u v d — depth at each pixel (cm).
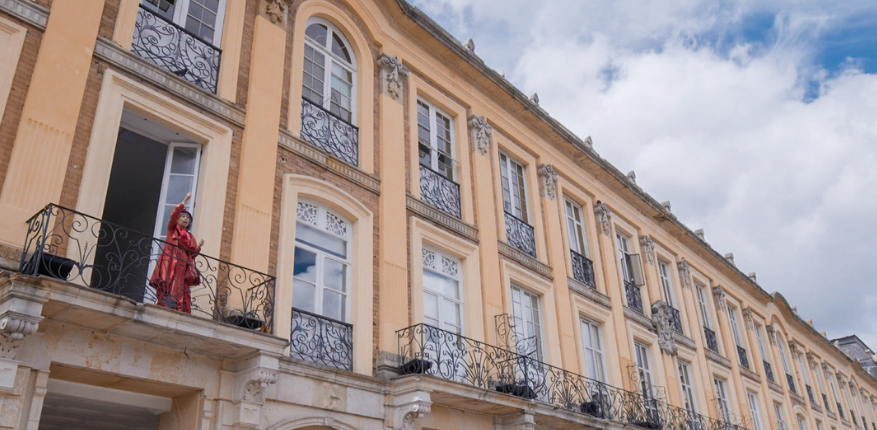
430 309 1286
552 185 1777
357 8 1391
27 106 834
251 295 930
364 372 1090
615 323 1788
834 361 3672
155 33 1016
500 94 1694
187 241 870
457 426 1188
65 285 711
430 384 1073
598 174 2011
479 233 1454
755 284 2809
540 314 1575
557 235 1712
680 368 2083
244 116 1082
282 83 1163
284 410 948
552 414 1298
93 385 848
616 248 1973
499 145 1666
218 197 998
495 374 1324
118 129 957
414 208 1321
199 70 1059
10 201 790
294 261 1083
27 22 874
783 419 2680
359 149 1279
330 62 1320
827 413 3225
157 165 1148
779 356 2873
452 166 1520
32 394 734
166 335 816
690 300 2277
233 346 859
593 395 1553
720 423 2047
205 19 1120
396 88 1394
